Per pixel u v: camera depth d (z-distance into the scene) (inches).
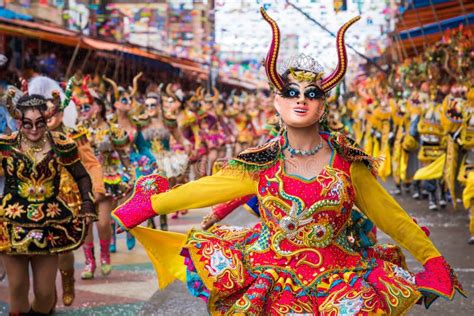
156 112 503.5
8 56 716.0
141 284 328.5
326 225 176.6
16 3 742.5
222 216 210.4
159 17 1027.3
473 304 283.7
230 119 961.5
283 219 175.9
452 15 855.1
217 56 1310.3
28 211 243.6
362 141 848.9
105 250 347.9
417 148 620.7
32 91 290.0
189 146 545.0
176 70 1267.2
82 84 390.6
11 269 245.9
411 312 274.2
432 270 180.7
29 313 257.0
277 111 183.6
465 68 608.7
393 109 651.5
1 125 364.2
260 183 180.7
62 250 246.8
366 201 183.6
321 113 180.5
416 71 745.0
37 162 244.1
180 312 278.8
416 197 632.4
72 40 776.3
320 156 181.6
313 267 176.1
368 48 1177.4
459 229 462.0
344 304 168.6
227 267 175.6
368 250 189.2
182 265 190.1
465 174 444.5
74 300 297.4
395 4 844.0
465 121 460.8
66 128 288.2
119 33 937.5
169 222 527.5
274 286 174.9
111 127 383.9
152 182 185.3
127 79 1041.5
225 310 177.8
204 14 1091.9
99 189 295.9
